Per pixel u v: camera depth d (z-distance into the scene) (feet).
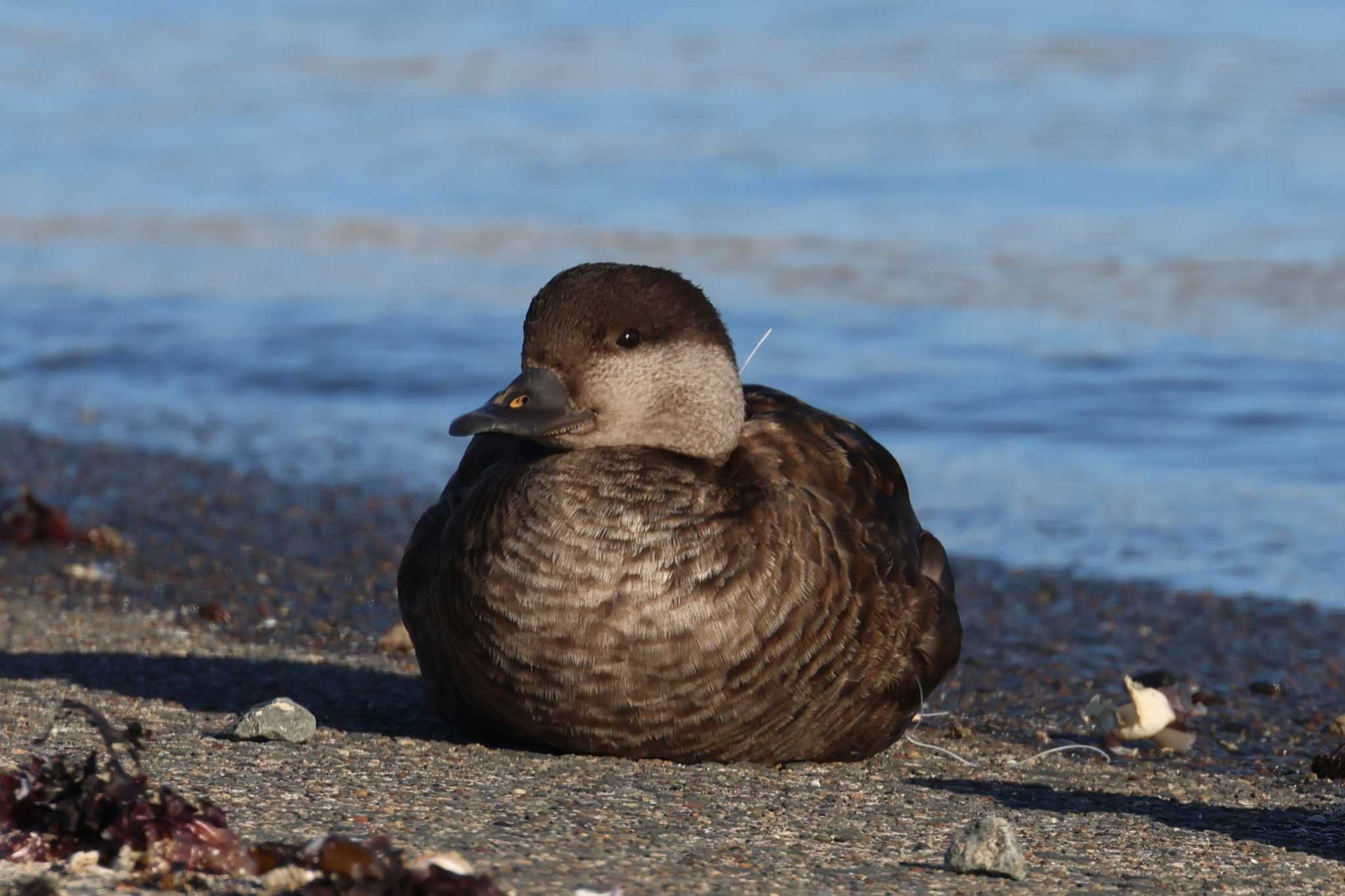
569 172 89.20
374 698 29.58
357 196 87.86
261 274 76.18
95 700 27.63
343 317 69.77
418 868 15.81
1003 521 47.09
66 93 113.91
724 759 24.25
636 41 119.55
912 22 119.55
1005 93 100.17
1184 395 57.93
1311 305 66.13
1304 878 20.39
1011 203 80.23
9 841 17.15
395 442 55.77
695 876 18.40
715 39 118.62
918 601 25.52
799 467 25.07
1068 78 102.94
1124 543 45.14
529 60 115.85
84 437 55.67
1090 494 49.37
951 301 67.97
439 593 24.09
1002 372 60.39
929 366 61.21
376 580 40.60
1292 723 31.42
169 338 67.56
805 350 62.85
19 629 34.47
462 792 21.53
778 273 71.67
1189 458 52.49
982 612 39.70
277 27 133.18
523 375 24.44
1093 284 69.15
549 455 23.98
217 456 53.57
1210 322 64.75
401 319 69.36
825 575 23.73
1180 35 111.34
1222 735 30.58
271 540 44.21
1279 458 52.24
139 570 40.81
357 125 102.47
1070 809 23.89
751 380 59.77
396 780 22.06
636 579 22.76
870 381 59.77
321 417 58.54
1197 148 87.81
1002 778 26.16
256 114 106.52
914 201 81.15
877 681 24.80
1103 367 60.49
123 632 34.73
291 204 87.15
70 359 65.31
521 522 23.12
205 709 27.81
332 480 50.88
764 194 83.20
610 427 24.18
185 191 90.43
